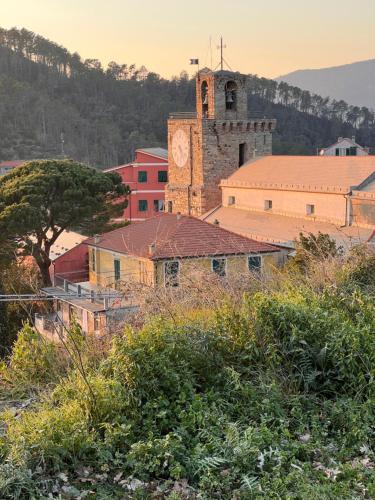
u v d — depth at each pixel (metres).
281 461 7.90
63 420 8.29
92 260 43.59
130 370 9.23
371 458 8.24
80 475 7.74
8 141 141.75
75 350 10.77
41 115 154.50
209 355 10.11
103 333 12.52
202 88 67.69
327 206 50.38
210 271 14.09
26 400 9.95
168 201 72.00
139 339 9.90
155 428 8.60
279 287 14.14
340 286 13.79
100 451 7.96
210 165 66.44
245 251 35.12
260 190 57.59
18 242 46.38
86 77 179.75
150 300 12.12
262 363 10.29
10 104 154.62
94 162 141.75
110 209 50.91
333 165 52.91
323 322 10.68
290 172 56.34
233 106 67.50
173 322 10.97
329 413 9.36
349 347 10.12
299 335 10.39
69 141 148.12
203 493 7.34
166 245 34.41
